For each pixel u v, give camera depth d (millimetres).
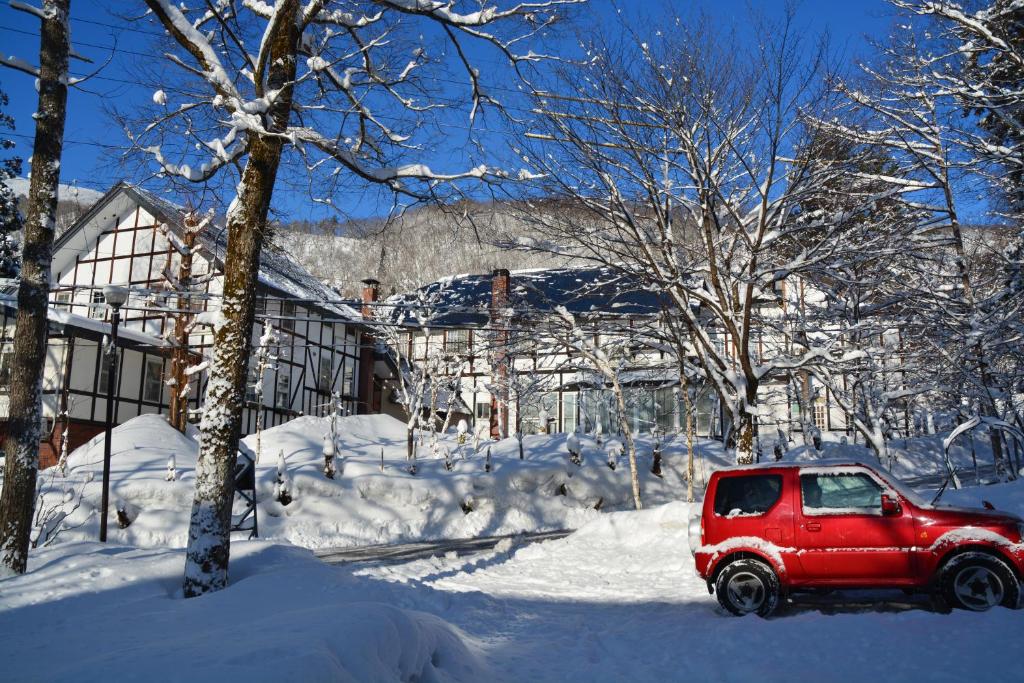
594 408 38844
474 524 23906
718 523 9062
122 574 8516
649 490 26953
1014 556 8016
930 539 8305
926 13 17516
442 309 30453
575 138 16641
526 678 6418
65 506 19922
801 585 8562
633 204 18281
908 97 18391
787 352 21453
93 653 5254
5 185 35062
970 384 19625
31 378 9719
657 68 16281
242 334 9117
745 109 16375
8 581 8211
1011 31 17578
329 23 11375
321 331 40406
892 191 17703
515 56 11750
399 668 5328
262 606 7223
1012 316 17078
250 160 9430
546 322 21828
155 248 35875
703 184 16875
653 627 8297
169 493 21125
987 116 19375
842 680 5871
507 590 11172
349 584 8758
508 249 17422
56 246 36562
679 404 33156
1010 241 18969
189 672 4031
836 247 17266
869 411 22250
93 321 28312
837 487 8898
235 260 9234
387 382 44875
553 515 25297
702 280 19234
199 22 10500
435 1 10625
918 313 19500
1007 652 6164
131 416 31531
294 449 27703
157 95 10312
